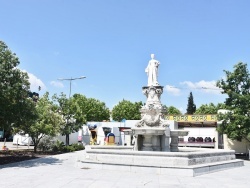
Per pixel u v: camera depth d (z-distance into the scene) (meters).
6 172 13.92
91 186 10.30
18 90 18.50
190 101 92.06
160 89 19.97
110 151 15.50
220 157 16.91
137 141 18.81
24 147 39.44
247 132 25.62
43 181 11.29
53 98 35.41
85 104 69.69
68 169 14.97
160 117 19.23
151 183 11.10
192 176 13.09
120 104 77.62
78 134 45.12
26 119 19.48
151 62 20.92
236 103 26.72
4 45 18.38
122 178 12.12
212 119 37.28
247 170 15.96
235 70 27.47
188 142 37.56
